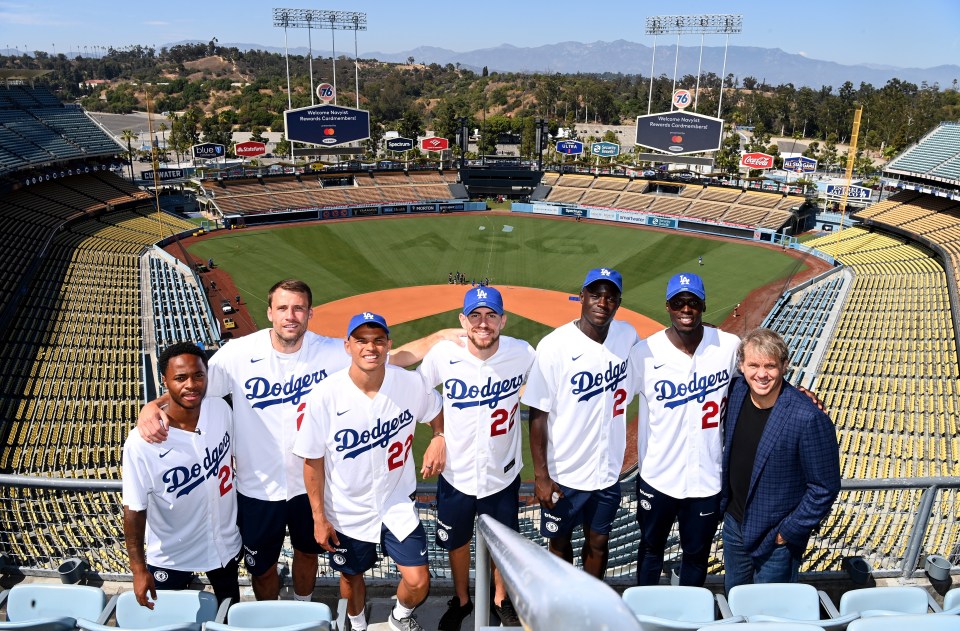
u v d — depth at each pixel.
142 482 6.35
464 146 95.06
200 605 6.10
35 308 45.00
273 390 6.85
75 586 6.16
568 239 75.06
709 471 6.91
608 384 6.60
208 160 128.12
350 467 6.38
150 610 6.15
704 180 85.50
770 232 72.62
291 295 6.59
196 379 6.26
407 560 6.41
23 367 37.44
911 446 29.55
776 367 6.15
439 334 6.72
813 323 45.31
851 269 57.72
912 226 62.09
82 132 77.31
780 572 6.80
